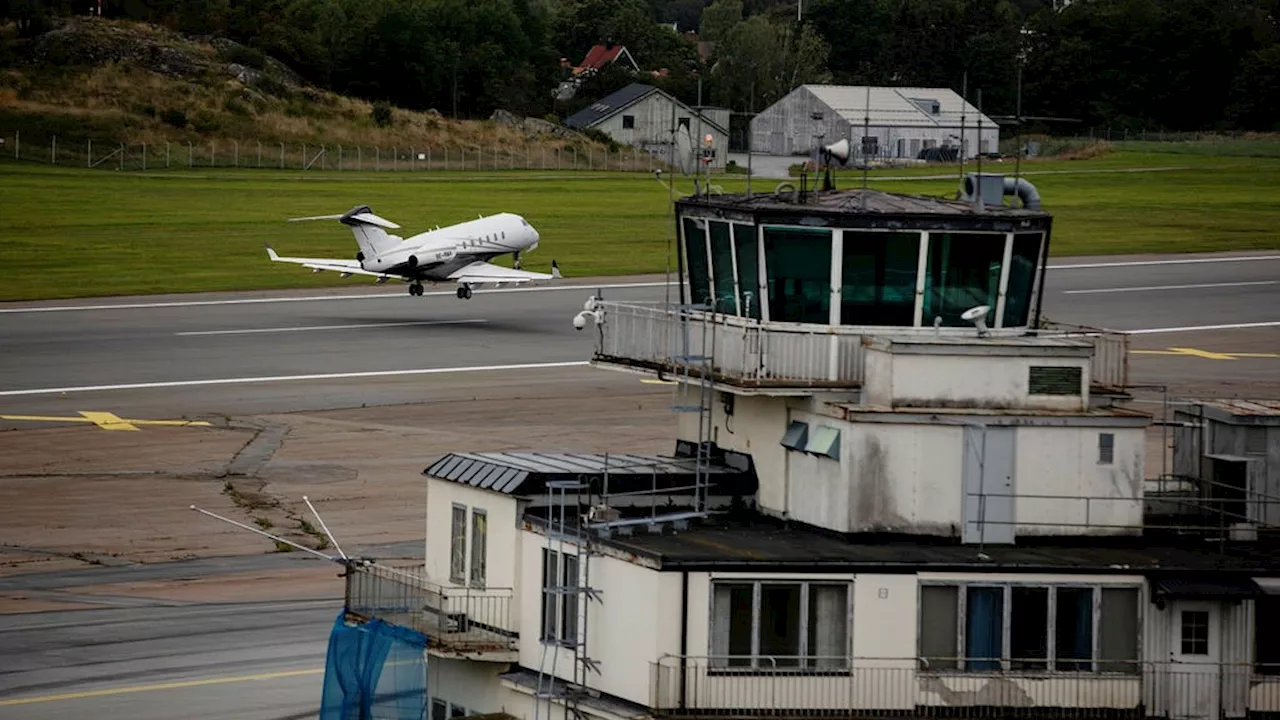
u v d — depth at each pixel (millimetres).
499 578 135750
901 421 126438
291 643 195625
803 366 131875
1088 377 129125
